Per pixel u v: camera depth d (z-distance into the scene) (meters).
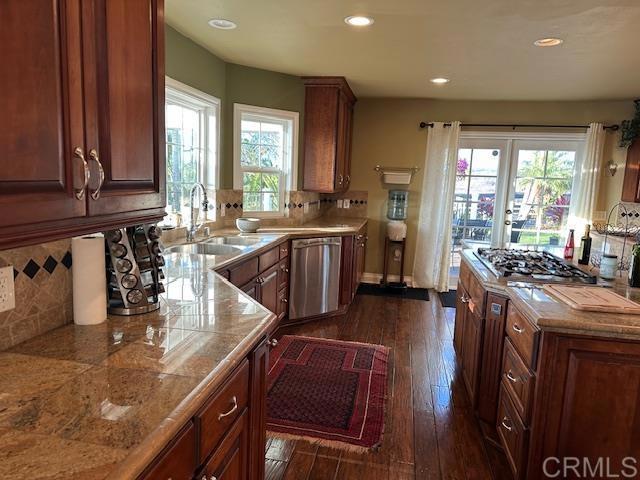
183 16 2.89
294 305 4.22
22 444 0.85
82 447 0.85
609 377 1.75
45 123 0.93
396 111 5.61
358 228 4.80
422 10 2.64
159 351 1.30
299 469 2.20
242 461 1.46
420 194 5.73
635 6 2.47
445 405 2.85
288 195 4.72
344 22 2.91
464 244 3.82
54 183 0.96
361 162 5.77
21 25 0.86
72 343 1.33
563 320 1.74
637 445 1.76
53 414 0.96
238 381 1.38
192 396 1.05
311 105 4.64
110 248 1.56
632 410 1.75
